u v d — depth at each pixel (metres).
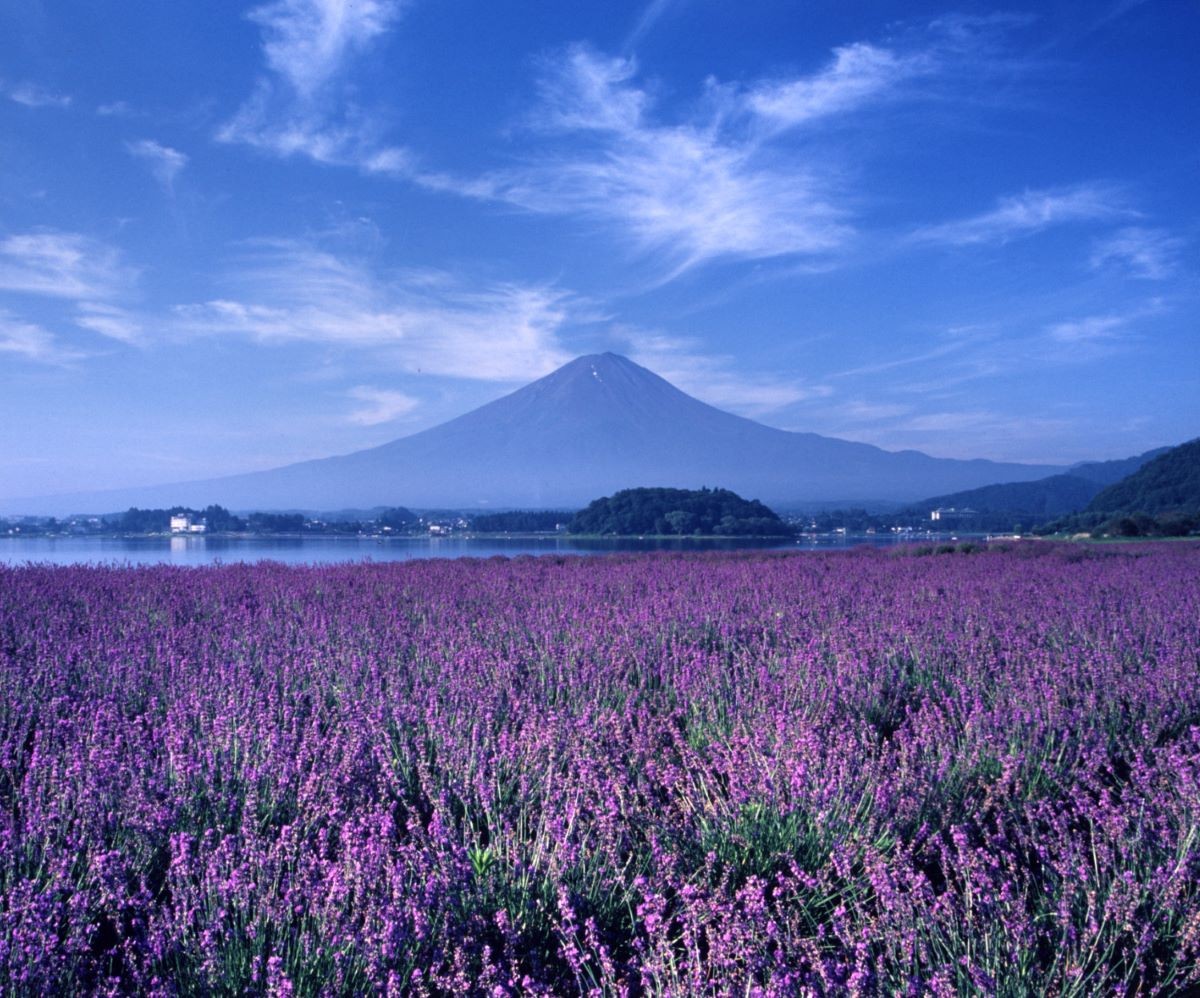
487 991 2.57
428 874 3.12
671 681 6.58
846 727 5.16
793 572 15.05
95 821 3.50
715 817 3.73
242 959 2.61
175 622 8.79
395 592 11.68
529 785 4.18
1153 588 12.47
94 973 2.72
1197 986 2.88
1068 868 3.30
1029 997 2.66
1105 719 5.68
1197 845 3.49
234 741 4.38
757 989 2.43
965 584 13.05
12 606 9.18
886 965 2.80
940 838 3.67
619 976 2.79
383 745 4.58
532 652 7.35
